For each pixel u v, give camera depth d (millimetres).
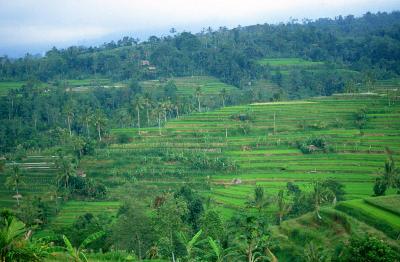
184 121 148000
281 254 62438
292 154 118625
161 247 57875
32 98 173500
